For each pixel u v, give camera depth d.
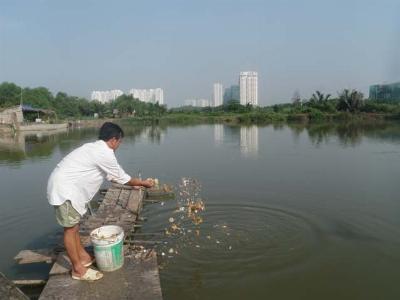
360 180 12.19
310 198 10.07
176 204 9.78
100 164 4.79
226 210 9.10
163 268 6.24
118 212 8.52
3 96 65.38
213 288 5.63
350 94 56.16
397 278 5.86
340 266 6.23
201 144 24.39
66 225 4.74
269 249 6.88
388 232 7.57
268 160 16.70
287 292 5.52
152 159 17.98
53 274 5.14
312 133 31.42
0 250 7.11
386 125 39.84
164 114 76.50
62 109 73.62
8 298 4.08
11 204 10.15
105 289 4.74
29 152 21.41
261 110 68.31
